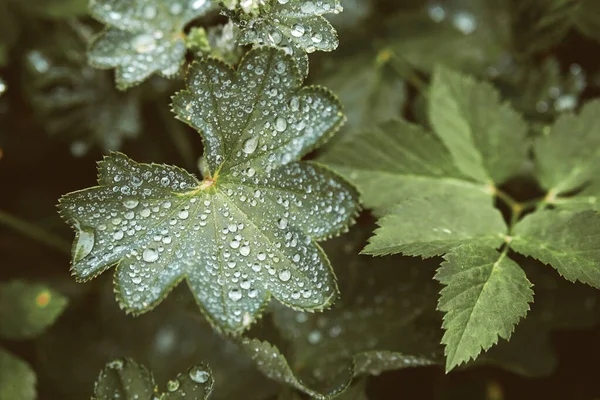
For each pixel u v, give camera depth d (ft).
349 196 1.29
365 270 1.44
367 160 1.44
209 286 1.28
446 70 1.47
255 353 1.36
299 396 1.39
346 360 1.41
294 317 1.43
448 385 1.54
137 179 1.28
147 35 1.35
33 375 1.46
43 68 1.59
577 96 1.59
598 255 1.31
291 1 1.29
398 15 1.61
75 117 1.59
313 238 1.29
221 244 1.28
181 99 1.28
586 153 1.45
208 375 1.31
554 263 1.32
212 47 1.35
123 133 1.57
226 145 1.29
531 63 1.61
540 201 1.44
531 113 1.58
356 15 1.60
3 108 1.63
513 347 1.44
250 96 1.28
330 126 1.29
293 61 1.27
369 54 1.60
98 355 1.57
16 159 1.67
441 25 1.60
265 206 1.29
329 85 1.58
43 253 1.65
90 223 1.27
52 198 1.67
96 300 1.61
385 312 1.43
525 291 1.30
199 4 1.35
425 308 1.42
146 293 1.27
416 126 1.45
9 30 1.58
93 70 1.58
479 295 1.29
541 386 1.54
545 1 1.57
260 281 1.28
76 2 1.57
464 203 1.36
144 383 1.32
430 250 1.32
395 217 1.34
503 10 1.61
